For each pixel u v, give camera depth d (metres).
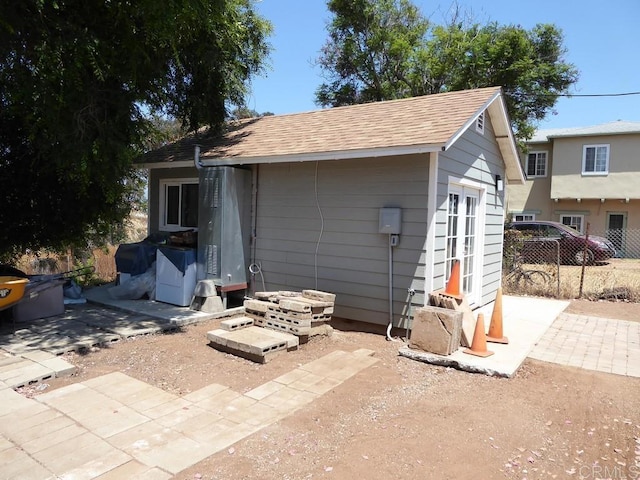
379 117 7.55
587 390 4.59
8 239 9.05
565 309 8.87
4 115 7.31
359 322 6.73
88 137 6.35
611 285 10.81
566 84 17.83
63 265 13.05
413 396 4.33
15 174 8.39
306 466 3.06
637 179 20.16
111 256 13.99
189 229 8.84
